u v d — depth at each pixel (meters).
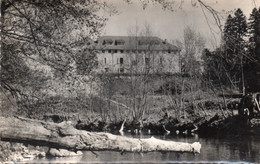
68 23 9.87
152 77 40.62
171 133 32.53
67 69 9.94
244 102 27.02
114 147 8.11
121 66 39.19
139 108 40.62
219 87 35.19
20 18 9.45
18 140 7.68
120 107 41.81
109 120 39.44
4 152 9.38
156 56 39.47
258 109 26.25
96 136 8.07
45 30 9.49
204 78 36.41
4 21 9.17
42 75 10.63
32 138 7.59
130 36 39.16
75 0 9.47
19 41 9.84
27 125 7.61
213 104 37.28
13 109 9.57
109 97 37.72
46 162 11.17
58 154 12.73
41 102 10.93
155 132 34.69
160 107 42.47
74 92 11.24
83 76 10.49
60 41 9.84
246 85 29.33
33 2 9.19
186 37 34.03
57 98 11.20
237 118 26.92
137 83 40.59
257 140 22.12
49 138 7.70
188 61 35.94
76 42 9.98
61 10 9.45
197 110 37.84
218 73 31.05
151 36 39.41
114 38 38.47
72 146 7.83
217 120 30.39
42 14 9.59
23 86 10.52
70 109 11.52
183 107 39.19
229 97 36.28
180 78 39.44
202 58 33.84
